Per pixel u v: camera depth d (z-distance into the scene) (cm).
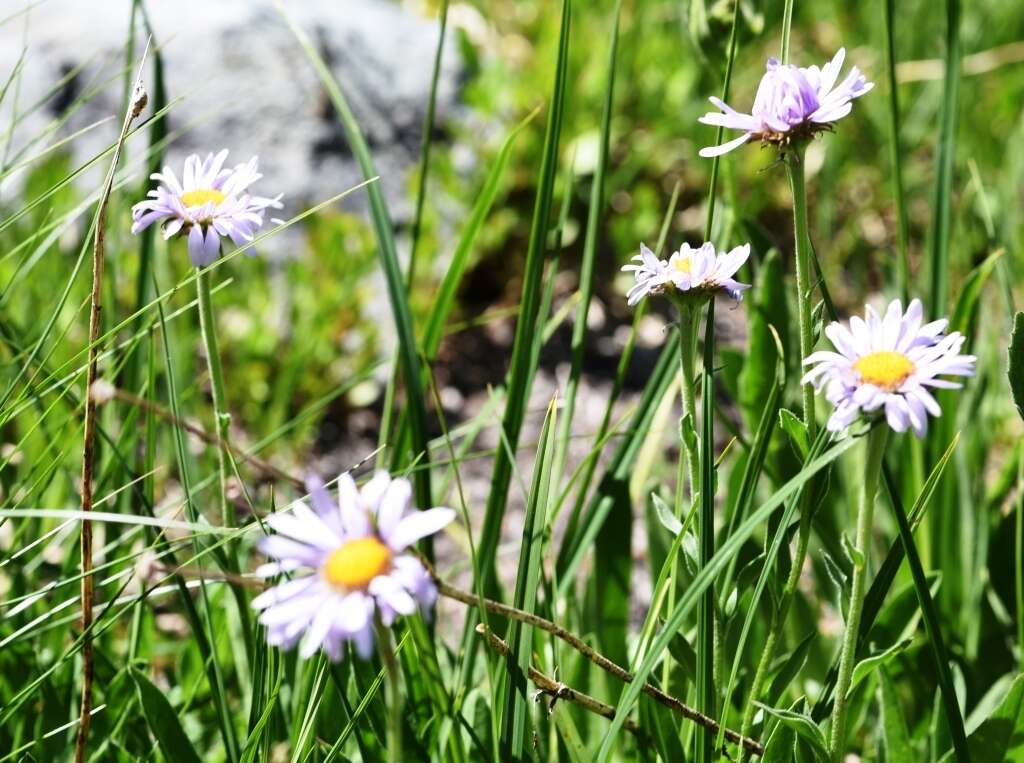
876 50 197
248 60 167
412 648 78
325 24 174
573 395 85
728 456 117
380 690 77
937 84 184
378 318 156
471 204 166
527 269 82
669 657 75
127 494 89
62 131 157
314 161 166
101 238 71
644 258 68
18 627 84
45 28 165
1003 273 92
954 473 91
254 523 77
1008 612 88
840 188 183
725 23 84
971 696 85
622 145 180
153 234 90
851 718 80
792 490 66
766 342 86
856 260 164
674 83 183
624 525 84
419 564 57
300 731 74
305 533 58
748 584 71
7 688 82
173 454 109
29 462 94
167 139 91
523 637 72
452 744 75
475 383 155
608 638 83
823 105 66
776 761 71
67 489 96
